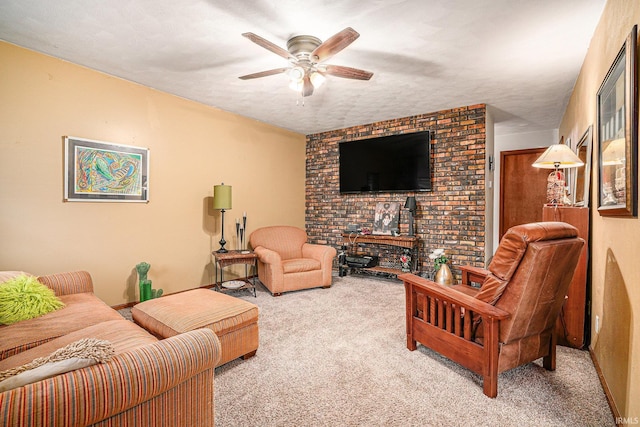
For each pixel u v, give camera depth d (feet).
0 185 8.66
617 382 5.58
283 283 12.99
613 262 6.09
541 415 5.58
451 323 6.96
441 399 6.02
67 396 3.05
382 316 10.53
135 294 11.66
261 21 7.73
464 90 12.32
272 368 7.16
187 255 13.39
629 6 5.33
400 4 7.02
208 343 4.37
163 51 9.23
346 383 6.56
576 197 10.17
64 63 9.78
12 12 7.32
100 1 6.93
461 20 7.63
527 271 5.67
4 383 3.01
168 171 12.66
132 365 3.57
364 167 17.16
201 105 13.84
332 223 18.88
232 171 15.25
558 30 8.04
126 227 11.39
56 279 8.09
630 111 4.87
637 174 4.83
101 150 10.62
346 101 13.60
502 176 19.99
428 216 15.46
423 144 15.15
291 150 18.88
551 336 6.99
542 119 16.44
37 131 9.27
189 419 4.24
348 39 7.01
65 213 9.88
